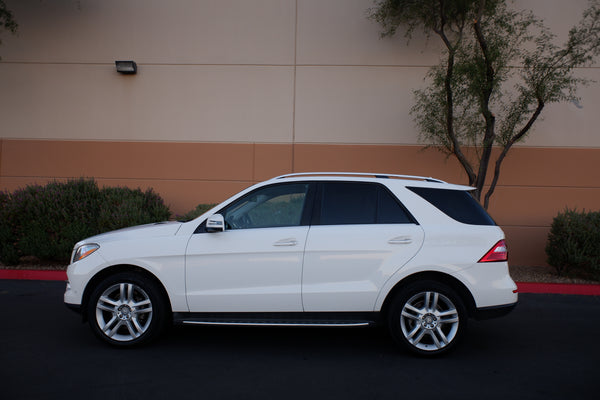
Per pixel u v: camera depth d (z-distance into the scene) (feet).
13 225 27.40
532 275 28.32
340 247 14.71
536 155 31.42
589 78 31.32
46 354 14.69
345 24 32.48
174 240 15.16
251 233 15.08
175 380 12.86
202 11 32.81
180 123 32.78
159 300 15.03
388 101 32.27
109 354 14.78
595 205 31.24
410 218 15.10
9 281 25.55
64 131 32.83
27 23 32.94
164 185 32.71
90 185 28.71
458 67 25.50
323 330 18.04
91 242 15.51
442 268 14.47
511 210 31.55
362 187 15.65
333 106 32.45
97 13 32.91
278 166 32.48
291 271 14.76
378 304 14.64
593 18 27.84
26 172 32.83
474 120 27.99
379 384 12.82
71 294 15.23
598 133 31.32
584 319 20.18
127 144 32.71
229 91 32.78
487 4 26.37
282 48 32.65
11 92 32.94
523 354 15.53
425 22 29.78
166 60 32.81
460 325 14.55
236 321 14.90
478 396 12.12
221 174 32.58
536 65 25.85
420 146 32.01
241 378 13.11
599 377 13.56
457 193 15.62
